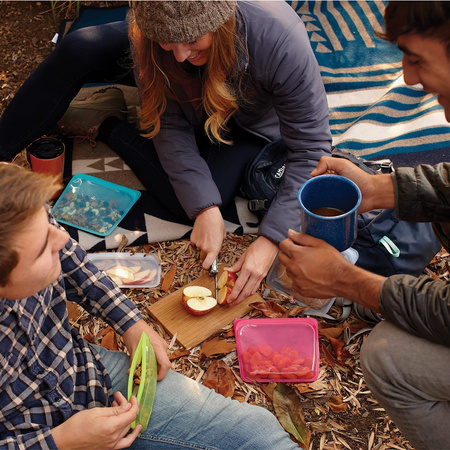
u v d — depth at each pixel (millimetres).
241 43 2154
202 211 2521
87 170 2926
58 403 1606
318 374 2227
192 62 2168
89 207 2758
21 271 1269
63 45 2564
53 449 1507
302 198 1788
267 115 2688
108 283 1848
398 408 1758
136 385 1800
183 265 2594
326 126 2432
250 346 2258
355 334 2348
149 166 2754
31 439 1499
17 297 1348
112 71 2709
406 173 1798
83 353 1749
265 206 2652
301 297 2418
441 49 1300
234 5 1957
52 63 2588
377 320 2322
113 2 3686
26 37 3508
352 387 2225
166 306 2393
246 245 2668
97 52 2574
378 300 1622
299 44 2236
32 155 2707
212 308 2369
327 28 3502
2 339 1449
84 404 1692
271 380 2203
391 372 1686
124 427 1607
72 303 2402
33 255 1264
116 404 1654
